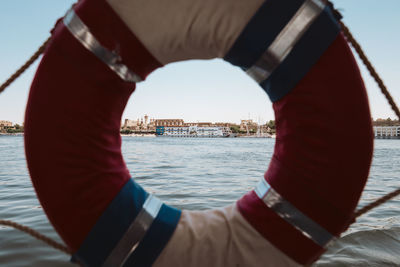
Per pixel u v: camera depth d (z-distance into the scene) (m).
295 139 1.42
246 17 1.34
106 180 1.38
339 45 1.39
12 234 3.87
